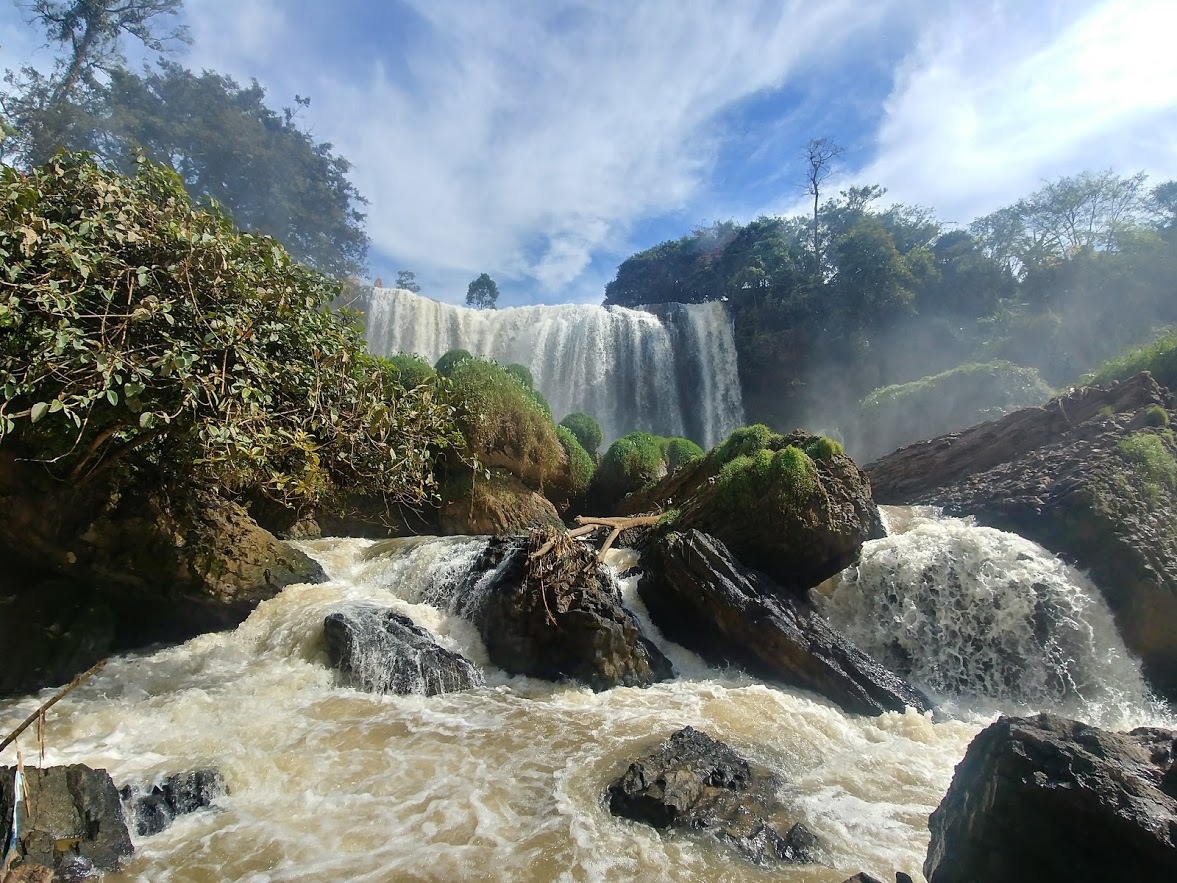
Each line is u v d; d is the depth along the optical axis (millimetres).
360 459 7934
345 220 37938
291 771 4984
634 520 10969
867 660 7984
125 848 3842
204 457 6746
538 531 8281
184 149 29547
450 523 14250
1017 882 2428
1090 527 9195
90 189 5859
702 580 8484
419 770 5148
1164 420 10734
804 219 42125
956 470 13375
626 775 4777
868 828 4531
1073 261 28453
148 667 7086
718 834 4246
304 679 6812
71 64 25469
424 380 9008
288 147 34188
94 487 7246
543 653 7734
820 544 8820
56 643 6977
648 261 55875
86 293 5426
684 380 31656
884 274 31062
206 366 6090
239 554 8586
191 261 5812
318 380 6918
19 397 6160
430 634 7836
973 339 28891
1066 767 2451
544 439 16203
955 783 3023
